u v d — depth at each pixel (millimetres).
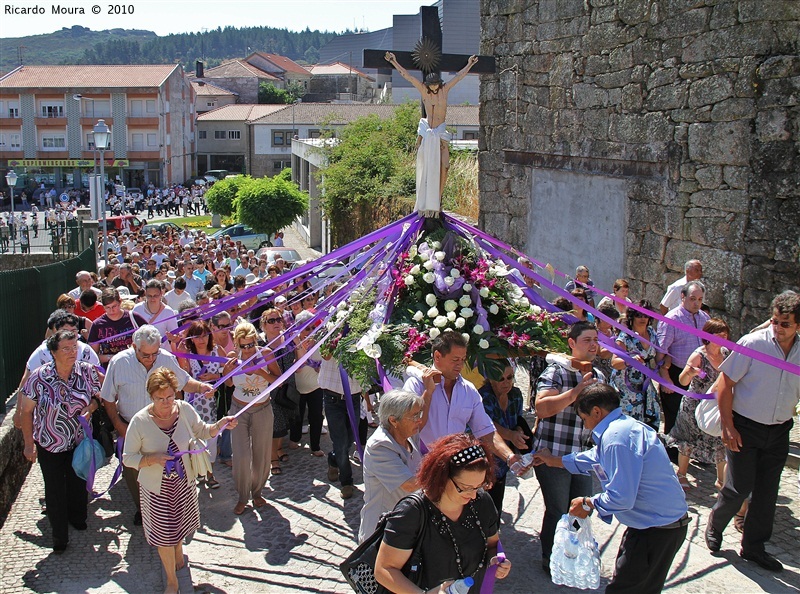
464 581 3619
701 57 8773
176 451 5410
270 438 6836
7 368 8852
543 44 11547
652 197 9664
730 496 5465
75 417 6020
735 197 8445
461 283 6078
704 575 5348
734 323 8516
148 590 5430
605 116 10398
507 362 6000
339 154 26531
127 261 16766
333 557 5867
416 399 4410
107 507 6898
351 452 8172
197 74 97438
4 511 6797
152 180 67312
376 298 6395
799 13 7797
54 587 5465
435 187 6473
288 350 7285
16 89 64438
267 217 33875
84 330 8742
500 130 12781
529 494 6844
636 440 4254
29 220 48531
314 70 101812
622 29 9953
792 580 5289
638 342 7102
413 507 3574
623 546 4398
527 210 12352
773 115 7973
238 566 5762
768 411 5293
